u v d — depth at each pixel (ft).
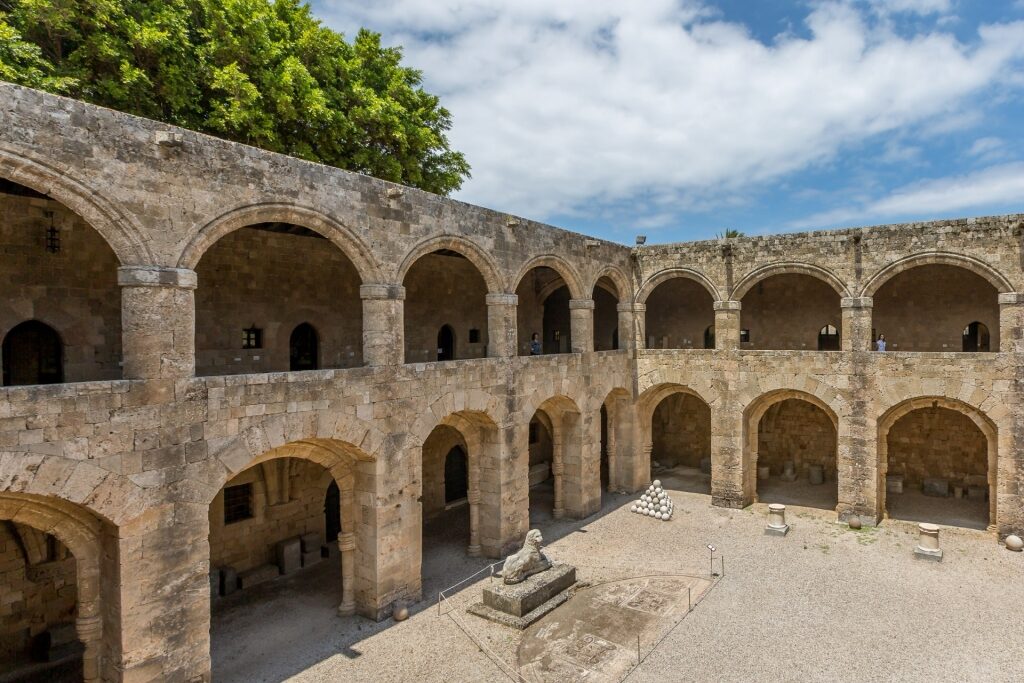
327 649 52.75
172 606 43.04
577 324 85.87
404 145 85.46
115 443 40.06
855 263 81.71
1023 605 59.06
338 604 62.03
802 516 87.81
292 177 49.93
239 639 55.31
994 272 73.46
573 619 57.16
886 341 97.76
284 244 72.38
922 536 72.08
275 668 49.98
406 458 59.67
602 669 48.67
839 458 84.23
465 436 73.41
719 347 91.30
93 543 43.14
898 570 67.87
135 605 41.19
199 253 44.57
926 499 95.86
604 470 119.03
